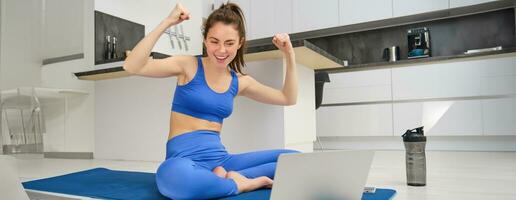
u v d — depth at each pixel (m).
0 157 1.16
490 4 4.38
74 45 4.00
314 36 5.45
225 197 1.35
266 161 1.63
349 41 5.37
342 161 1.11
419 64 4.26
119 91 3.55
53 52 4.16
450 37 4.77
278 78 2.56
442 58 4.19
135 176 2.07
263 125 2.62
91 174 2.15
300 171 1.03
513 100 3.74
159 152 3.29
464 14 4.58
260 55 2.48
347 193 1.19
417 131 1.85
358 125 4.46
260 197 1.35
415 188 1.75
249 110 2.68
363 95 4.46
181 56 1.54
